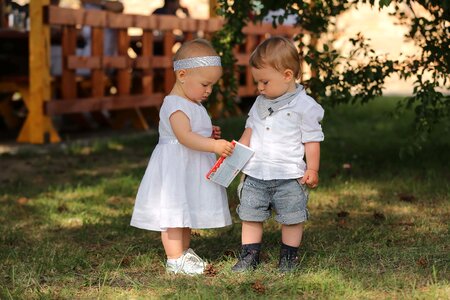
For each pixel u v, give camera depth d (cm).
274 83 454
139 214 471
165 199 460
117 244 547
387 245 527
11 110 1171
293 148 455
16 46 1064
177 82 471
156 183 467
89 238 566
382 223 591
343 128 1194
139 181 770
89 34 1220
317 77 757
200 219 465
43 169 854
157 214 465
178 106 461
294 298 411
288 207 456
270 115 457
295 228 465
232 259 494
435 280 434
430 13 720
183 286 440
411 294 413
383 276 448
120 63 1083
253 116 466
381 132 1144
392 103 1506
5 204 675
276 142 455
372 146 991
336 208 646
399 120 1283
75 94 1023
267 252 507
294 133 455
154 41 1205
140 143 1039
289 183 455
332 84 751
